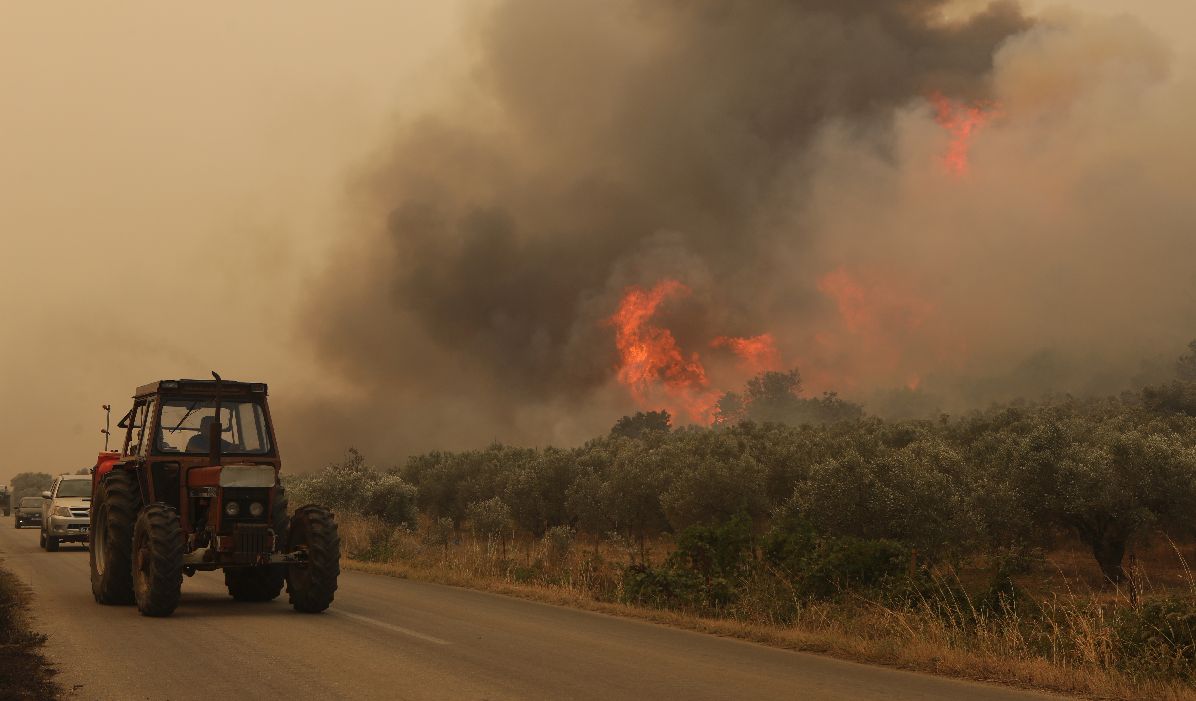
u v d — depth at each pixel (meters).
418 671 8.30
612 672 8.58
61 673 7.98
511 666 8.71
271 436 13.47
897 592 12.26
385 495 37.19
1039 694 8.13
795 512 27.30
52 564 20.67
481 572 19.11
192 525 12.82
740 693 7.73
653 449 50.06
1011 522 26.00
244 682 7.68
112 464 14.36
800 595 13.22
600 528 38.72
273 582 13.93
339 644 9.78
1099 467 25.80
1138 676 8.62
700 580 14.18
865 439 37.00
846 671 9.05
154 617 11.82
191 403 13.25
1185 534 27.56
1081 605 10.82
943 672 9.12
